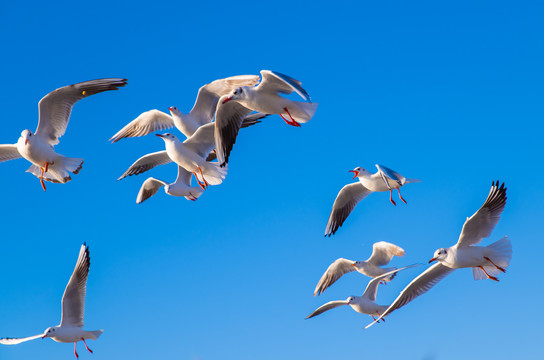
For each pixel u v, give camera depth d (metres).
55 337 14.15
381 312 16.94
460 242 12.16
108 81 14.52
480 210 11.67
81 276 14.39
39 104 14.45
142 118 19.41
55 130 14.85
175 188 20.41
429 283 13.16
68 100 14.57
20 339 14.19
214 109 18.09
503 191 11.71
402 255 17.47
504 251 12.07
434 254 12.31
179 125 17.92
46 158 14.73
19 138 14.59
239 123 13.74
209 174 17.23
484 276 12.50
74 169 15.01
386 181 14.76
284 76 11.93
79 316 14.48
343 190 17.17
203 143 17.11
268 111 12.98
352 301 16.77
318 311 16.92
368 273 17.53
